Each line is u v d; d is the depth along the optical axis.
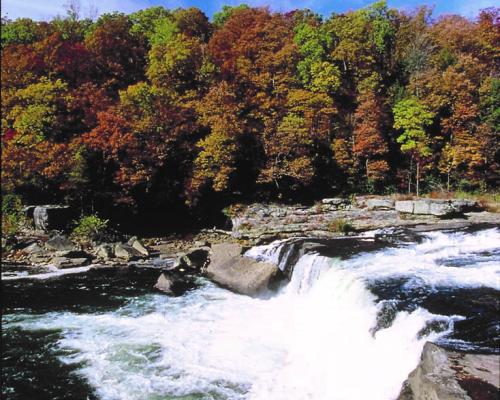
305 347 15.06
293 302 20.05
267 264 22.62
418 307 13.36
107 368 13.84
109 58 50.03
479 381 8.20
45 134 36.84
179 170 41.09
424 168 45.53
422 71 53.50
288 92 47.41
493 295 14.13
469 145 43.69
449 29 61.09
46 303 20.61
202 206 41.66
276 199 43.84
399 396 9.70
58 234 32.12
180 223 41.28
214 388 12.42
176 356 14.60
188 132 40.41
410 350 11.59
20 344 15.80
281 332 16.62
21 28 50.53
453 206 34.78
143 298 21.38
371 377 12.01
